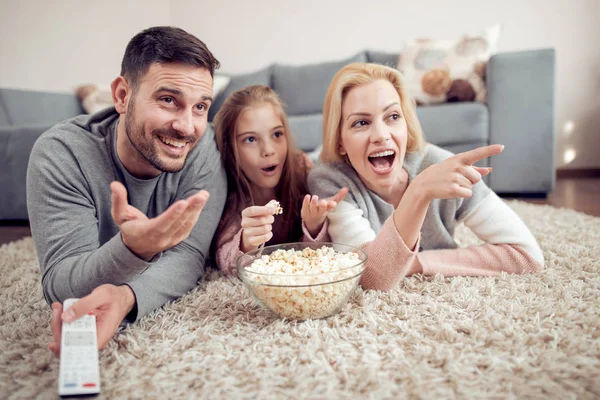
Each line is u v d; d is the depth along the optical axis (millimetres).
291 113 3086
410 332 760
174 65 854
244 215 980
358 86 1004
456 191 810
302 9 3600
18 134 2266
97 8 3504
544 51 2396
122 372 679
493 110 2479
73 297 807
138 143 897
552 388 597
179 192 1089
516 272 1034
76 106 2996
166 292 920
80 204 920
